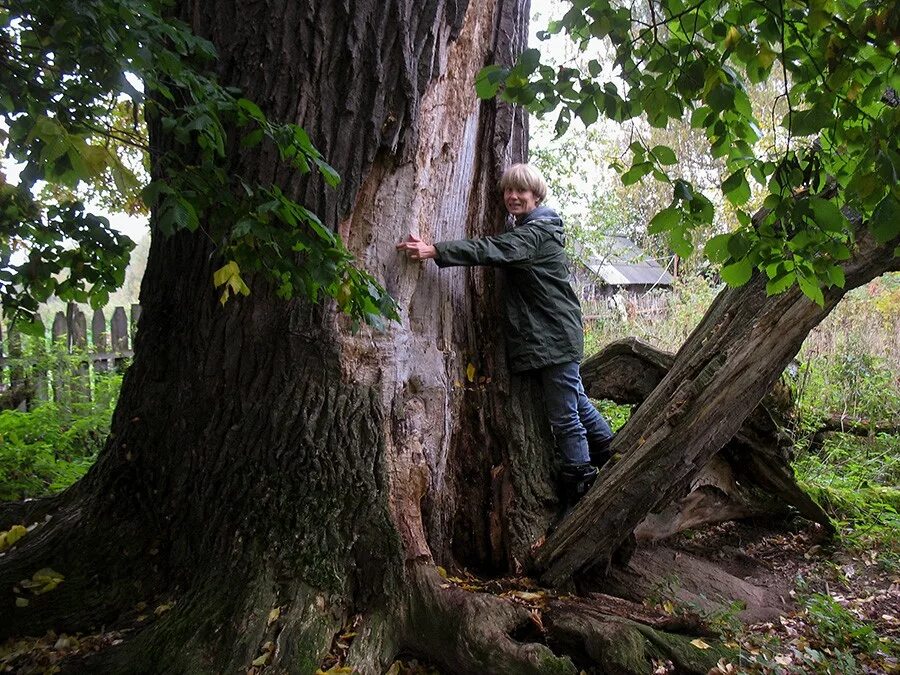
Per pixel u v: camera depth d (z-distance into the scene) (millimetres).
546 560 3160
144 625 2691
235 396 2934
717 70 1757
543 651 2521
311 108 2836
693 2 1792
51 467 4891
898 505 5055
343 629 2609
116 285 2277
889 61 1731
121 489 3061
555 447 3543
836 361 7488
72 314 6949
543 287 3381
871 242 2846
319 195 2830
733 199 1996
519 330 3459
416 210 3156
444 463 3217
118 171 1460
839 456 6141
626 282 11945
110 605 2820
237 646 2418
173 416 3020
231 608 2535
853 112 1767
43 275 2158
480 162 3729
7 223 2070
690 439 3076
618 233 11219
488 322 3629
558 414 3428
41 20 1627
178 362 3074
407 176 3086
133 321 7406
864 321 8492
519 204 3527
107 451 3242
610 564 3480
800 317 3010
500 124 3709
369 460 2848
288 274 2217
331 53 2836
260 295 2928
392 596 2688
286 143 2086
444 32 3131
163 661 2398
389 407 2992
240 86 2848
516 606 2734
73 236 2148
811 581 3908
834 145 1938
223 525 2766
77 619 2771
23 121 1697
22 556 2959
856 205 1950
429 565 2822
